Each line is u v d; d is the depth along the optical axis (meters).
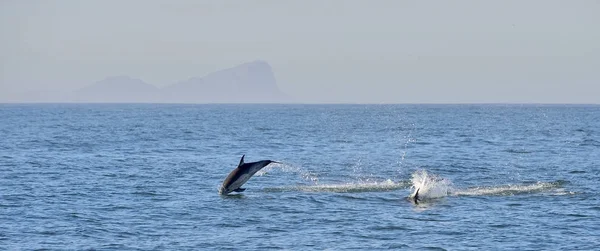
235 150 168.88
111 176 111.56
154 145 182.62
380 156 153.62
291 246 65.50
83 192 94.38
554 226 73.06
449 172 122.06
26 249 64.44
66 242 66.88
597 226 73.12
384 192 94.62
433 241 67.25
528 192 94.12
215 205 84.88
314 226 73.56
